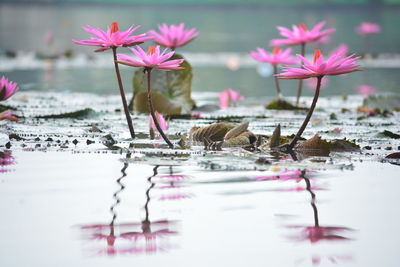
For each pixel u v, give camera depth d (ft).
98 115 28.25
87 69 67.31
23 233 10.89
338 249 10.20
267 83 56.59
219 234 10.85
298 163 17.19
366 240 10.60
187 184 14.52
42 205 12.66
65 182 14.71
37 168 16.39
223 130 21.79
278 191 13.91
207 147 20.07
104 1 201.57
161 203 12.83
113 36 18.86
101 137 21.86
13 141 20.99
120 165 16.85
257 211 12.26
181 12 164.66
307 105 35.37
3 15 147.64
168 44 29.71
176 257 9.78
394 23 130.41
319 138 19.67
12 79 52.75
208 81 56.85
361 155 18.61
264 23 127.54
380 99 33.83
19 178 15.14
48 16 143.33
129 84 51.19
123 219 11.69
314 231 11.09
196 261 9.59
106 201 12.96
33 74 59.06
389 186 14.42
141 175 15.52
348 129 24.25
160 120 22.34
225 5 194.80
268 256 9.86
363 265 9.48
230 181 14.85
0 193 13.69
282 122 26.58
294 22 126.21
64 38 97.30
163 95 29.35
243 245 10.36
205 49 86.79
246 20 137.28
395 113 30.66
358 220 11.69
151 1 197.67
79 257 9.73
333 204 12.82
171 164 17.03
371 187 14.33
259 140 20.66
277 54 32.91
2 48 81.25
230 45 89.51
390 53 81.71
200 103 37.78
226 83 55.42
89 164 16.96
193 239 10.59
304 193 13.78
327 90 49.83
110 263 9.47
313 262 9.62
